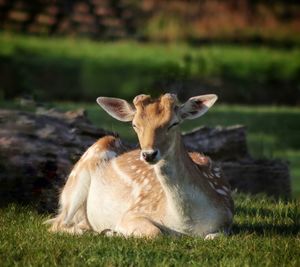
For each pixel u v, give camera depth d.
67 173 34.03
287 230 28.39
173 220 26.11
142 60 100.06
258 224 29.36
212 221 26.22
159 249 24.09
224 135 41.59
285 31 128.50
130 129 56.09
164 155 24.95
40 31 119.38
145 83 89.44
